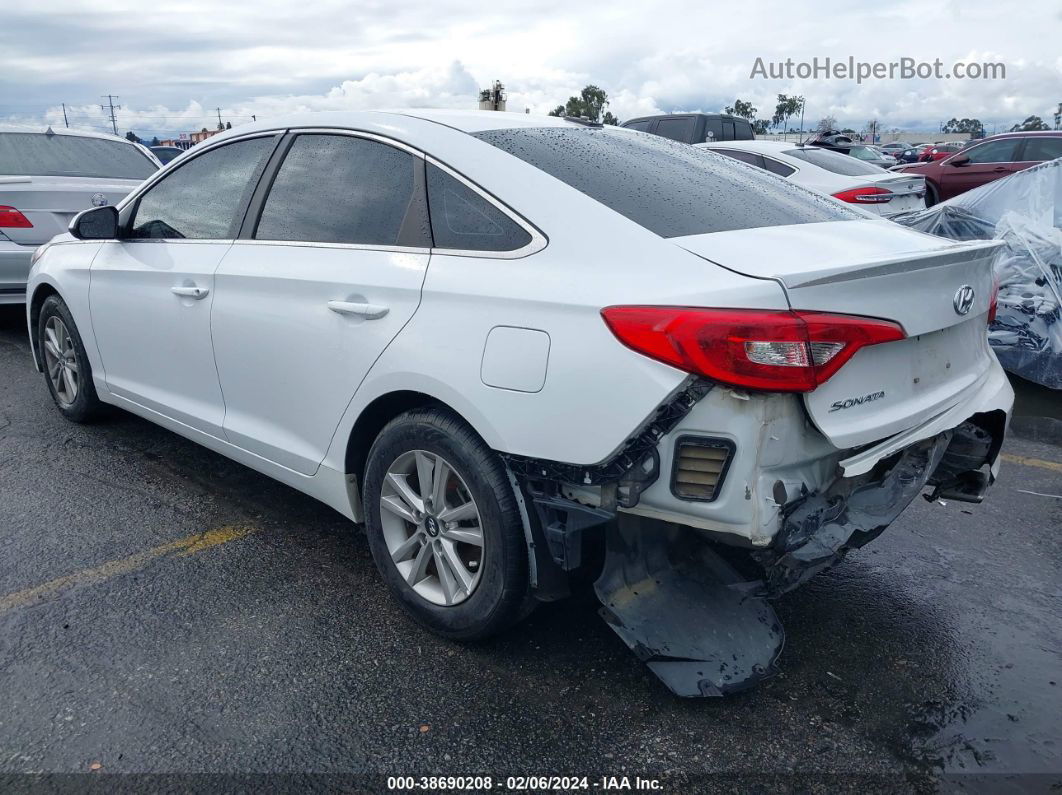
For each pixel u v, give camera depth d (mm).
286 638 2881
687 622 2582
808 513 2299
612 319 2246
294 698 2574
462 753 2361
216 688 2609
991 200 6574
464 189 2730
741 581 2631
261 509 3879
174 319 3711
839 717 2531
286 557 3439
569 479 2363
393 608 3082
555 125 3199
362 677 2676
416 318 2674
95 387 4578
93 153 7426
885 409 2412
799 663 2795
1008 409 2926
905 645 2908
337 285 2932
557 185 2611
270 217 3355
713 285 2197
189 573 3297
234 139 3648
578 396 2297
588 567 2691
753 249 2396
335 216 3102
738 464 2180
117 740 2375
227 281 3398
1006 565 3482
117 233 4078
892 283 2340
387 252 2859
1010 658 2844
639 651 2510
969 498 3039
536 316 2391
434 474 2750
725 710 2551
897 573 3410
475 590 2699
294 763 2312
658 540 2635
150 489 4066
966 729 2488
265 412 3354
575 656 2799
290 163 3355
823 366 2172
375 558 3018
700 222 2574
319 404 3059
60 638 2850
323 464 3123
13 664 2703
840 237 2654
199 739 2389
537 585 2574
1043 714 2561
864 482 2549
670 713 2533
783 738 2441
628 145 3174
